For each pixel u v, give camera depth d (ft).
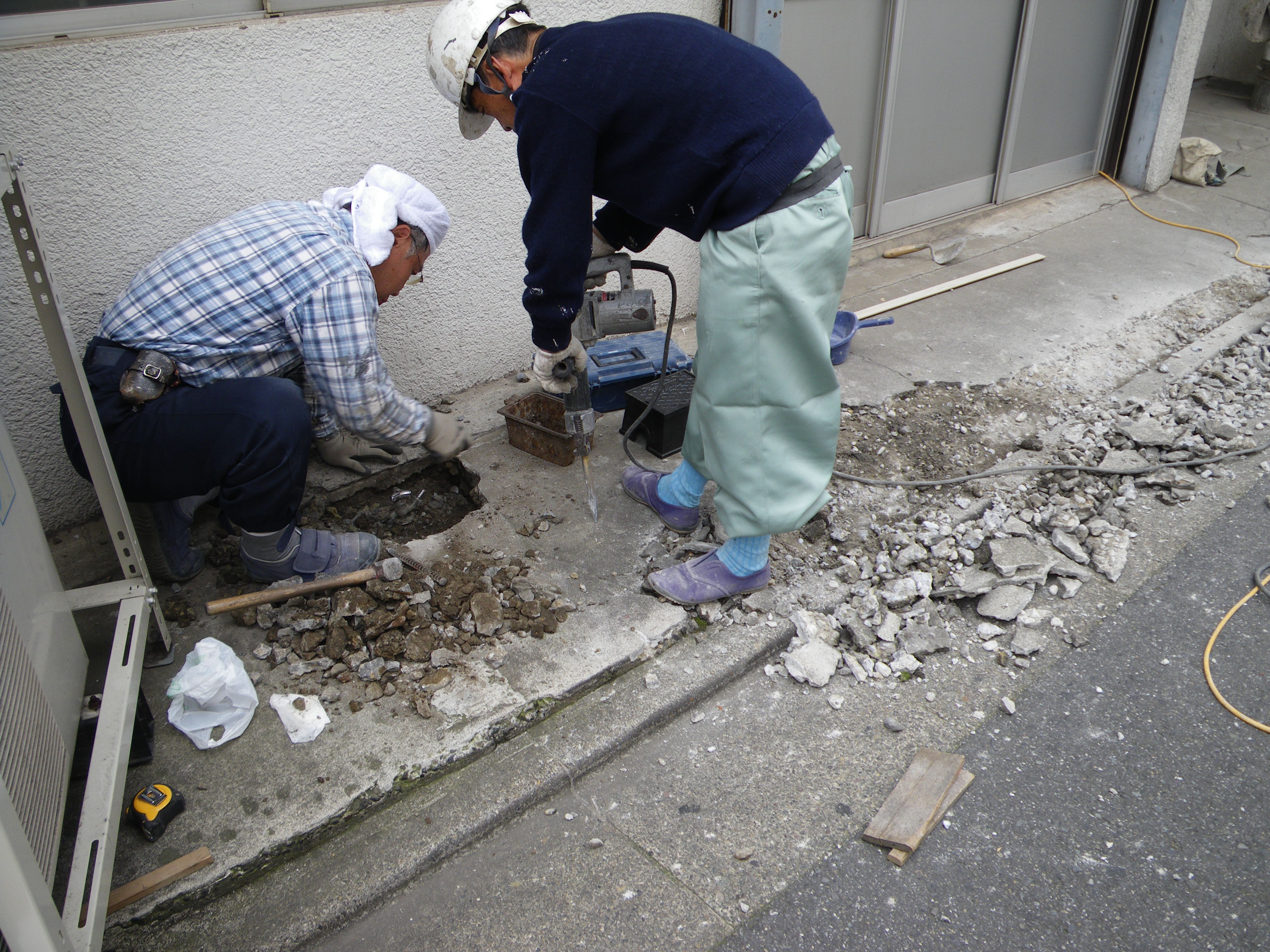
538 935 5.76
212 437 7.00
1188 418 10.89
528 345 11.43
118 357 7.11
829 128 6.23
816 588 8.29
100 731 5.78
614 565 8.40
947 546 8.87
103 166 7.73
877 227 15.46
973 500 9.55
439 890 6.05
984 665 7.80
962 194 16.56
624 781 6.79
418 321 10.30
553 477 9.62
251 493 7.18
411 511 9.71
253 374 7.44
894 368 11.94
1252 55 22.93
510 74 6.32
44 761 5.34
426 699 7.01
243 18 8.05
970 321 13.15
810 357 6.55
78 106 7.44
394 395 7.68
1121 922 5.80
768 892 6.01
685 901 5.96
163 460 7.10
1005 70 15.66
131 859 5.88
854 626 7.90
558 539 8.71
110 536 8.03
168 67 7.71
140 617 6.68
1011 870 6.14
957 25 14.42
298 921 5.73
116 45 7.41
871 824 6.35
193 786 6.37
